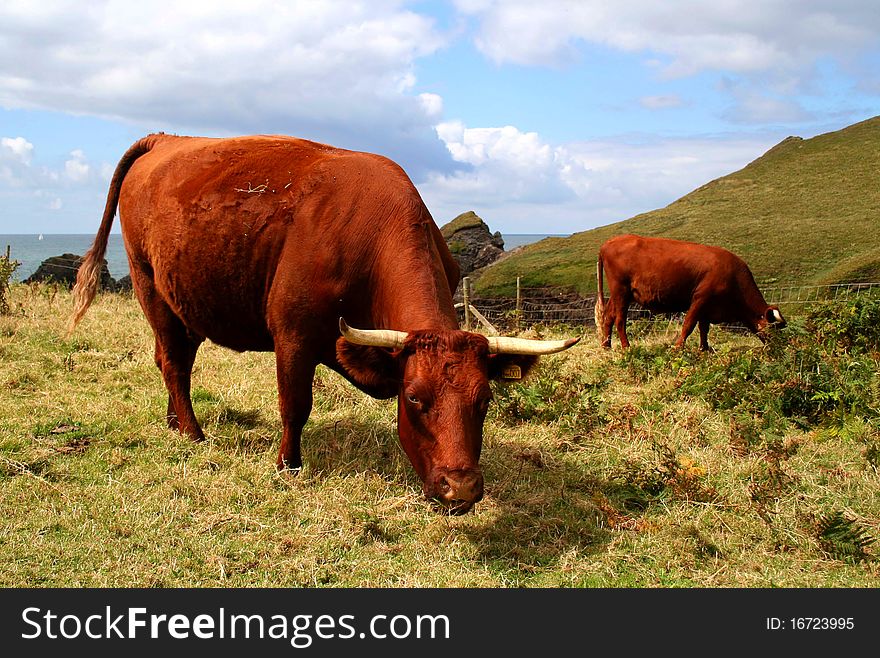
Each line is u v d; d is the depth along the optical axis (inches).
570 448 243.8
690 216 1160.2
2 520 172.7
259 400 275.0
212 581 155.8
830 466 225.3
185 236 218.1
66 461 210.2
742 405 278.1
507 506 195.5
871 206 1036.5
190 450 223.8
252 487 199.0
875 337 356.8
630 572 165.6
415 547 173.6
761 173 1389.0
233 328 223.6
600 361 381.7
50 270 701.9
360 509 187.9
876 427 251.1
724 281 461.7
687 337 507.8
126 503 184.4
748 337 534.0
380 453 228.8
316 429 249.1
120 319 418.3
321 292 194.4
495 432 253.9
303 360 202.1
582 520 188.7
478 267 1184.8
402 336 159.2
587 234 1163.9
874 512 192.5
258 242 202.2
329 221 194.9
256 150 220.8
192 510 184.5
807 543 175.6
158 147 259.0
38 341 347.3
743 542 178.5
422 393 151.4
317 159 209.5
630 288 489.4
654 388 319.3
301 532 175.5
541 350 157.6
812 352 298.0
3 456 204.5
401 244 187.5
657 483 209.8
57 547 162.9
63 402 260.7
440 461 148.3
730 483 213.8
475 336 159.3
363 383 165.0
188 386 244.4
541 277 868.0
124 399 274.1
